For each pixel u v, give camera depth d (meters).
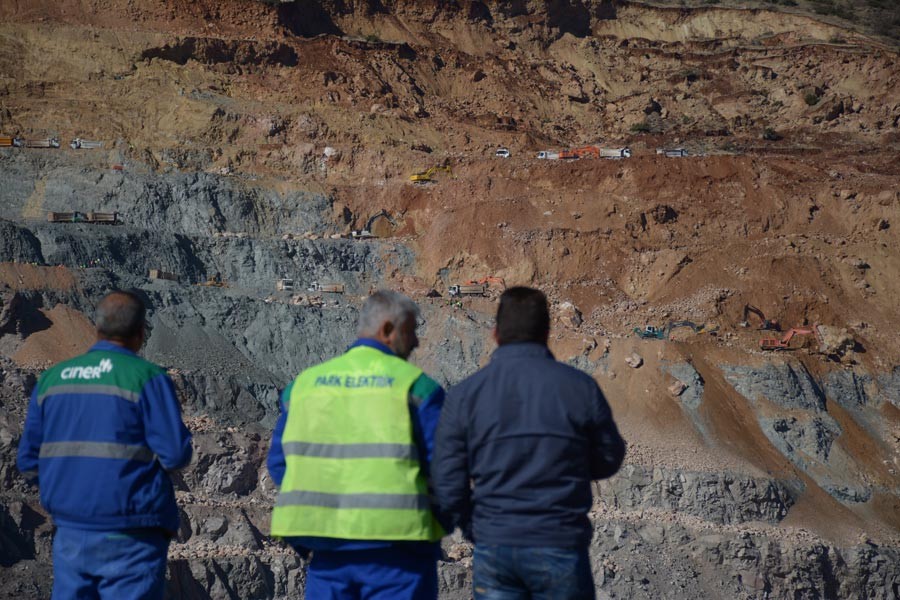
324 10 98.06
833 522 54.34
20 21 79.56
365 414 7.41
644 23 113.88
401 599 7.40
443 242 69.25
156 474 8.16
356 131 79.00
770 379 60.56
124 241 60.66
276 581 39.81
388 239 70.69
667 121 98.62
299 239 68.06
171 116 75.94
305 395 7.60
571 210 72.62
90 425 8.00
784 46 107.88
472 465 7.19
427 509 7.40
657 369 59.16
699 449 55.06
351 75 88.06
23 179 66.19
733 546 49.91
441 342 61.31
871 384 64.06
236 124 76.75
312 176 75.50
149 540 8.12
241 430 48.69
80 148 70.44
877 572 52.34
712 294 66.12
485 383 7.20
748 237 73.38
